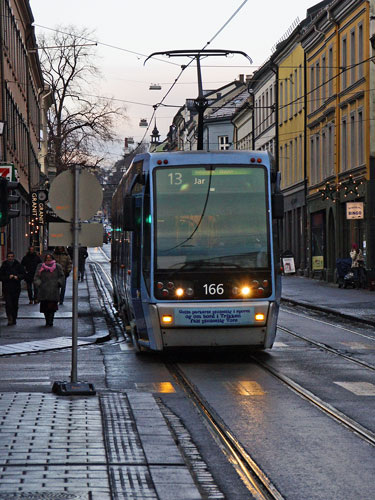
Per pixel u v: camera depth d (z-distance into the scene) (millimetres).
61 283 27172
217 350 18844
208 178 19031
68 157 72500
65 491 8031
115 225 31797
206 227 18797
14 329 26188
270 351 20859
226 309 18438
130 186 21156
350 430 11508
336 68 53500
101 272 65688
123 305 26156
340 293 43438
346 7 50406
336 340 23344
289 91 69375
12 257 27484
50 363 18859
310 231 61688
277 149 72250
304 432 11375
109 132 72250
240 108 91750
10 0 48375
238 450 10281
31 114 68188
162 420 11812
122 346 22531
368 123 46438
